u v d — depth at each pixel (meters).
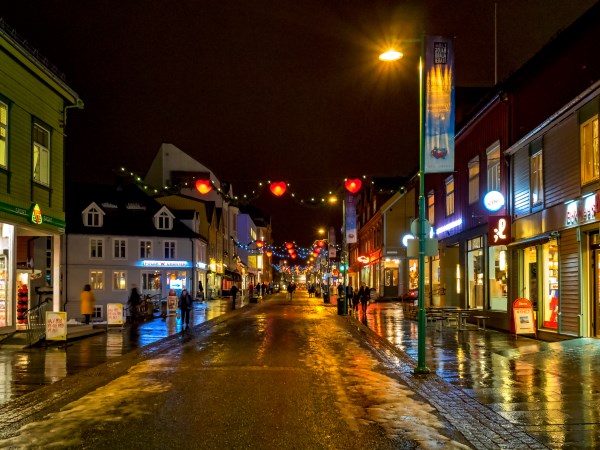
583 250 16.05
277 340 20.45
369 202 62.69
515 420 8.37
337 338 21.16
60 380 11.68
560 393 10.23
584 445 7.12
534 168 19.23
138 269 53.00
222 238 71.88
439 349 16.59
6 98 17.98
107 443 7.22
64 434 7.64
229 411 9.00
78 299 50.69
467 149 26.02
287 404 9.55
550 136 17.88
